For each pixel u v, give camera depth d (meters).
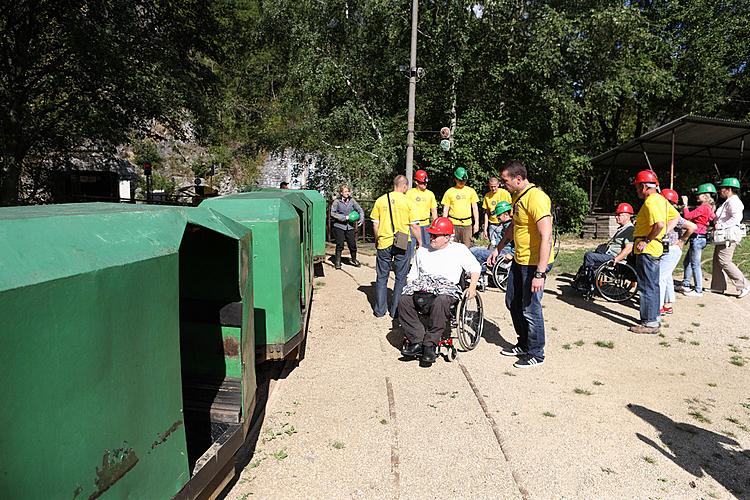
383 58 18.66
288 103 20.06
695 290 8.39
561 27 15.45
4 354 1.26
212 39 18.75
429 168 16.98
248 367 3.15
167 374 2.06
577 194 17.70
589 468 3.36
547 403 4.31
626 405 4.30
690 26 22.80
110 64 13.56
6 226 1.49
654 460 3.46
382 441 3.62
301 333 4.79
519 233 5.08
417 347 5.09
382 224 6.61
